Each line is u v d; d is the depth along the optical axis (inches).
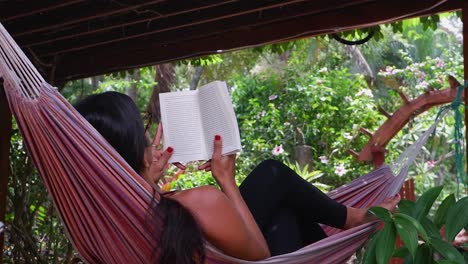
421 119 295.1
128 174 62.9
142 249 65.0
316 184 231.6
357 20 147.8
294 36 156.2
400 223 66.8
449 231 70.4
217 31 159.6
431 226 71.7
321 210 84.2
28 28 150.6
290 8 149.4
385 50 431.8
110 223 64.9
